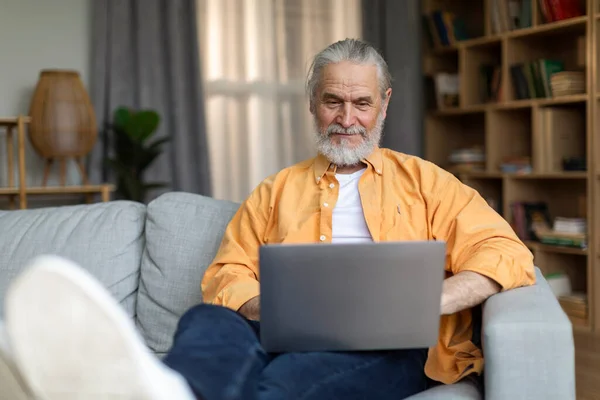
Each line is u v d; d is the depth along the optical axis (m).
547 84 3.69
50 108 3.59
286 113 4.48
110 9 3.94
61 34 3.99
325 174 1.70
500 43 4.11
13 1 3.90
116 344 0.86
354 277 1.18
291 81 4.48
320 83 1.70
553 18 3.68
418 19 4.62
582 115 3.81
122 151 3.81
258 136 4.38
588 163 3.40
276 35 4.42
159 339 1.84
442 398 1.27
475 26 4.65
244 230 1.71
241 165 4.36
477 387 1.36
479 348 1.45
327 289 1.18
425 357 1.43
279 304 1.18
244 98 4.35
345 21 4.57
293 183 1.72
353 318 1.19
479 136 4.66
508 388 1.21
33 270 0.83
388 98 1.79
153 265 1.89
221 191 4.32
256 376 1.14
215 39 4.26
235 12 4.30
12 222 2.00
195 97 4.11
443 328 1.46
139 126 3.71
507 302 1.31
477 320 1.53
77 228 1.96
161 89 4.05
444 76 4.48
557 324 1.21
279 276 1.17
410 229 1.60
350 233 1.63
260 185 1.76
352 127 1.67
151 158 3.84
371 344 1.21
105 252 1.91
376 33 4.61
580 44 3.82
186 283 1.83
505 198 3.90
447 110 4.40
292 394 1.17
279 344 1.20
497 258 1.42
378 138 1.72
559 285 3.70
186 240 1.87
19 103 3.92
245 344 1.18
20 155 3.46
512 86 3.90
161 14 4.06
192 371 1.04
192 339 1.14
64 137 3.60
